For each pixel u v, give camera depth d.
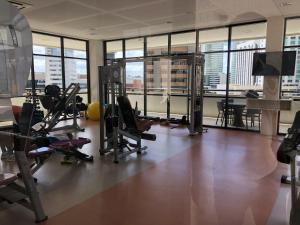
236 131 6.20
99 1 4.72
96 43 9.01
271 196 2.83
